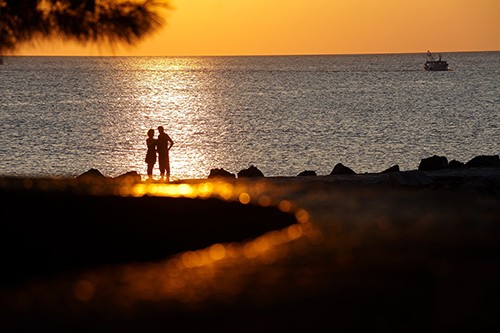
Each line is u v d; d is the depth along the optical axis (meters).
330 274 17.41
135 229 23.38
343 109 184.88
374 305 15.28
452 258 18.78
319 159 102.44
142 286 17.19
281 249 20.16
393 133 131.62
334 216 24.53
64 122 150.75
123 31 21.27
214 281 17.20
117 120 157.12
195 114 173.38
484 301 15.56
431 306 15.05
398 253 19.38
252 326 14.13
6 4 21.25
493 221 23.92
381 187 35.16
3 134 128.38
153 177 54.69
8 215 23.19
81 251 22.16
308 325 14.24
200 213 24.42
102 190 27.11
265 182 41.75
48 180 30.41
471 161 54.16
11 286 17.73
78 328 14.06
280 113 174.25
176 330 13.84
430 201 28.47
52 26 21.38
